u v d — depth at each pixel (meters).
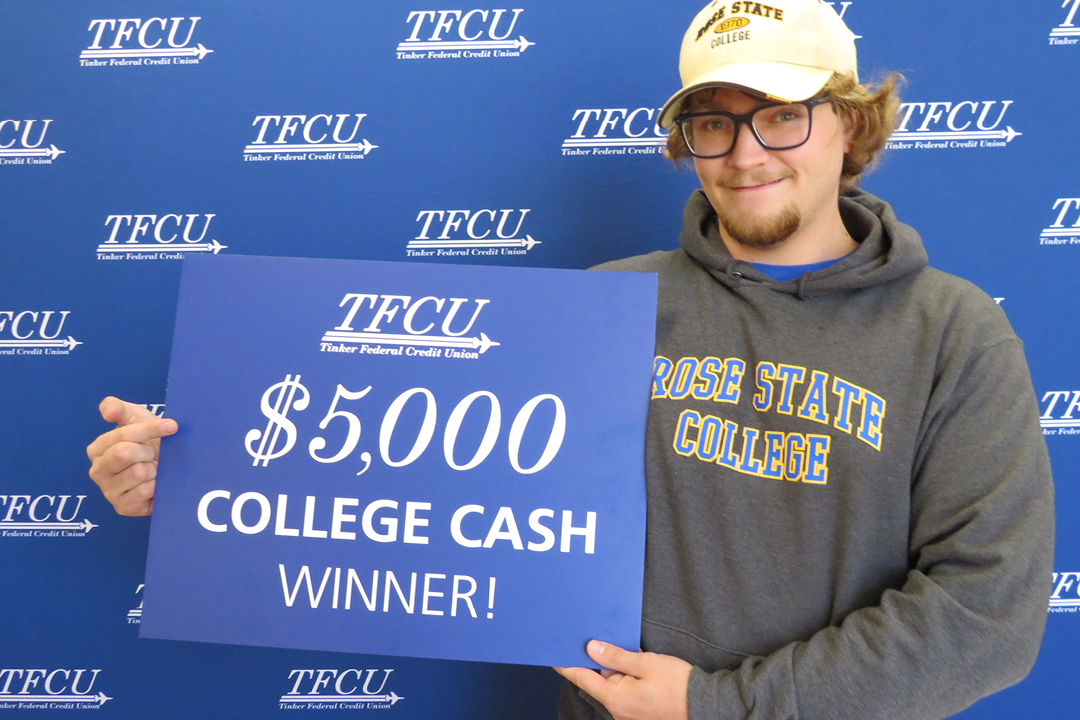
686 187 1.35
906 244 0.91
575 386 0.92
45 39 1.37
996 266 1.30
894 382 0.84
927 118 1.30
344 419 0.93
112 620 1.37
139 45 1.37
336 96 1.37
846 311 0.91
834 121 0.93
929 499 0.80
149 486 0.97
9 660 1.37
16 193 1.37
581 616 0.88
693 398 0.91
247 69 1.37
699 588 0.86
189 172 1.37
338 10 1.37
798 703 0.75
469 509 0.91
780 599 0.83
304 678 1.39
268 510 0.92
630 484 0.90
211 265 0.96
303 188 1.37
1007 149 1.29
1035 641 0.74
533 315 0.94
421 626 0.89
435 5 1.36
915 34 1.30
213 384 0.94
